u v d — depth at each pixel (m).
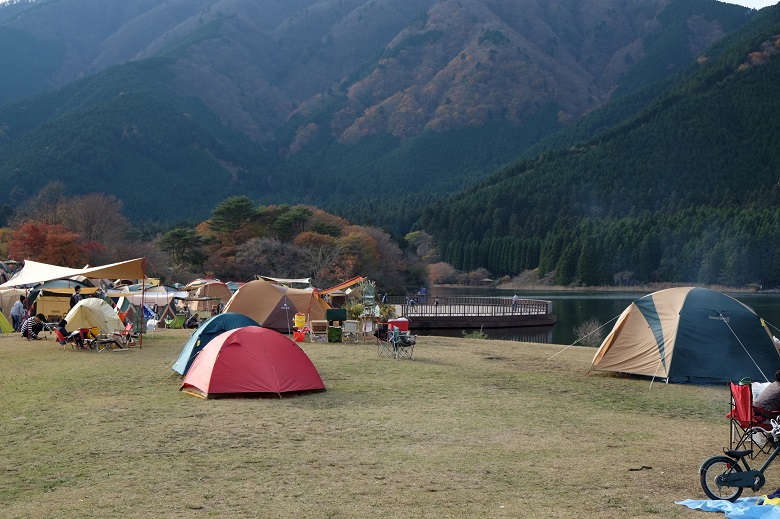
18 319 26.77
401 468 8.27
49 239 55.59
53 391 13.24
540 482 7.72
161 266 69.06
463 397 13.09
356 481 7.74
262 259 73.62
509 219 169.75
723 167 177.00
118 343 19.73
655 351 15.93
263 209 85.81
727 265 114.00
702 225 127.00
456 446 9.35
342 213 173.25
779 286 112.69
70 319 19.97
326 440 9.62
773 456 7.49
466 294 105.69
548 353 21.19
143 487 7.52
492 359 19.33
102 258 61.25
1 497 7.22
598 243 129.62
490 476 7.95
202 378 13.02
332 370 16.23
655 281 122.44
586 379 15.75
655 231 129.00
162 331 25.92
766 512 6.45
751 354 15.51
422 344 23.47
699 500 7.05
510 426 10.63
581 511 6.75
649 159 185.00
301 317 23.17
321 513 6.70
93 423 10.60
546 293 110.06
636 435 10.16
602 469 8.26
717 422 11.26
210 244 80.19
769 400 8.37
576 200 176.00
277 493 7.32
